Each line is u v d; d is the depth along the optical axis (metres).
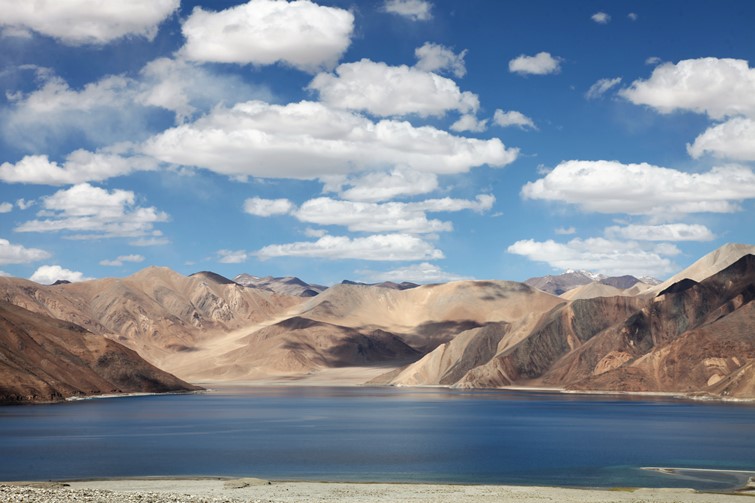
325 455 96.88
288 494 62.97
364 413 173.88
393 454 97.75
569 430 128.88
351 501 58.88
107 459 92.31
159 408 192.75
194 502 50.34
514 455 96.38
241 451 100.81
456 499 60.44
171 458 93.50
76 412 176.00
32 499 47.31
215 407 198.00
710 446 103.88
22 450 101.19
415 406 199.00
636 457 93.44
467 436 120.62
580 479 77.06
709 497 62.69
